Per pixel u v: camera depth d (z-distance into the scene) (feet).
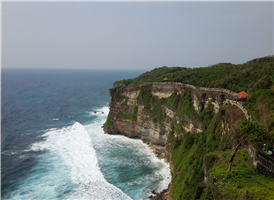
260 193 69.87
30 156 196.65
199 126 165.99
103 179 161.38
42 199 138.21
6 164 180.65
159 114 230.89
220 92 165.78
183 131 186.19
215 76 209.97
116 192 146.10
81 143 230.68
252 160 87.35
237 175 84.12
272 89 123.34
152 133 237.04
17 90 628.69
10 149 211.00
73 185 152.97
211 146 130.41
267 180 75.51
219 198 81.10
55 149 213.46
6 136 245.04
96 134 269.23
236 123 109.81
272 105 104.99
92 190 147.84
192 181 117.50
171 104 217.15
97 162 188.03
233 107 129.08
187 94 199.11
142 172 174.70
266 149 81.46
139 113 256.93
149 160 196.54
